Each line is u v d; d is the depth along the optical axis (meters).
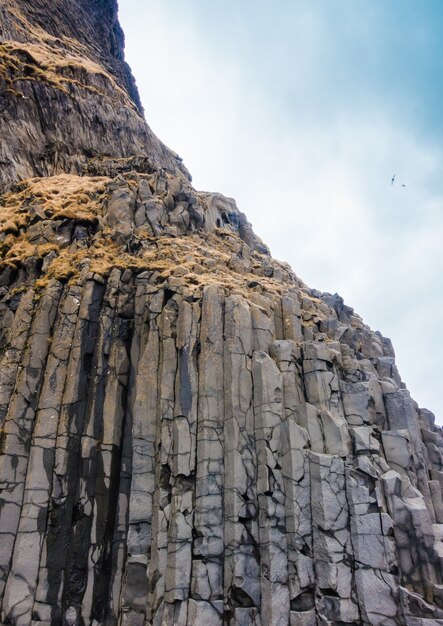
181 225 25.80
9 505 15.21
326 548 14.73
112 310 19.05
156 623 13.70
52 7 69.88
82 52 68.00
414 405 22.22
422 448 19.88
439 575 14.80
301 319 21.42
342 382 18.56
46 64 48.56
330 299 27.38
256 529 14.98
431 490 18.50
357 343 22.59
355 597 14.44
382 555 14.67
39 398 17.00
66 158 42.84
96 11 82.81
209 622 13.46
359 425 17.64
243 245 28.31
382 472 16.55
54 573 14.60
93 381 17.59
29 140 40.50
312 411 16.94
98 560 15.16
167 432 16.14
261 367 16.72
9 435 16.05
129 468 16.80
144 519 15.50
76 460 16.27
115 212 23.98
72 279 19.53
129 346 18.88
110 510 15.91
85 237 23.09
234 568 14.03
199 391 16.62
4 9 56.34
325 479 15.52
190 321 17.69
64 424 16.44
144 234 23.61
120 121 50.44
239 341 17.25
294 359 18.03
